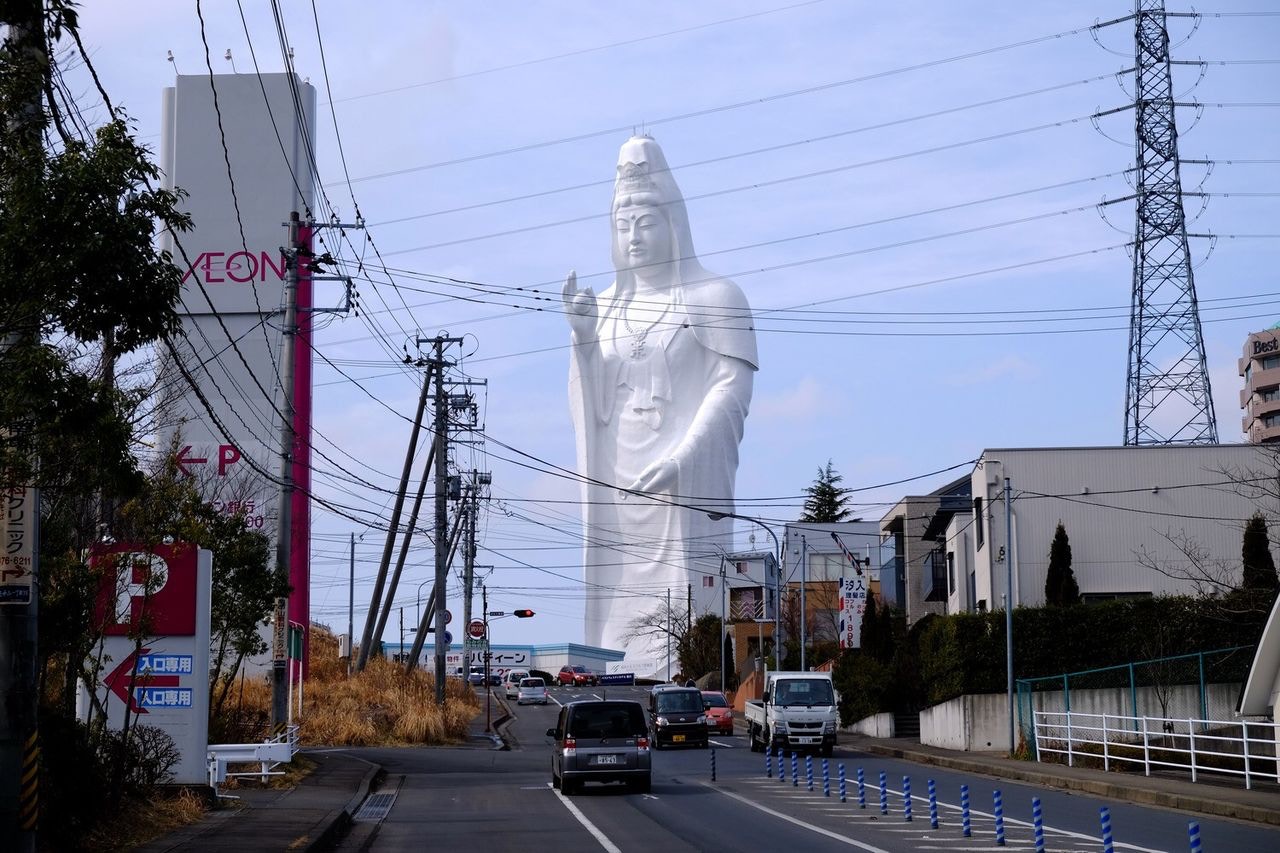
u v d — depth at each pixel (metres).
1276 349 108.00
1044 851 17.11
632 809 24.34
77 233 11.34
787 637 82.06
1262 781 27.98
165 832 19.31
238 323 55.44
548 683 112.69
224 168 57.19
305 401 54.88
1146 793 26.09
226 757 26.77
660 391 117.75
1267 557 41.31
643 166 122.12
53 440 13.27
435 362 52.53
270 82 57.72
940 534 67.00
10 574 12.88
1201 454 49.12
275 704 30.61
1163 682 40.12
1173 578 46.91
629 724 28.09
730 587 106.44
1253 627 40.66
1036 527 49.03
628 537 116.06
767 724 43.16
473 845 19.12
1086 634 41.69
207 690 23.42
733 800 26.02
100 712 21.55
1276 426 108.00
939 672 44.75
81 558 21.45
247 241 56.28
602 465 119.06
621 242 122.25
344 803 23.86
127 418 23.88
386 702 50.97
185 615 23.11
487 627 72.94
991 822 21.70
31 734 13.03
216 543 28.95
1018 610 42.09
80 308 11.59
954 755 39.22
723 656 87.31
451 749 45.97
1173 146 56.47
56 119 12.32
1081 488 49.25
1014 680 41.69
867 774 33.84
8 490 12.72
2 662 12.78
